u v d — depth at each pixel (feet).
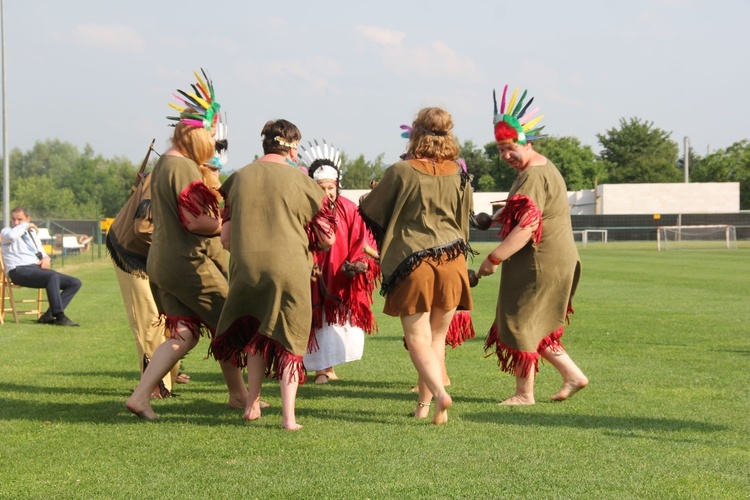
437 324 26.94
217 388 32.89
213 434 24.41
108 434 24.47
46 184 380.78
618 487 19.30
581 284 84.64
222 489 19.27
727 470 20.62
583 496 18.71
